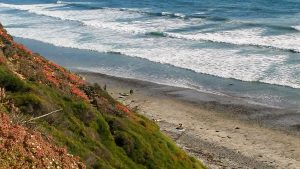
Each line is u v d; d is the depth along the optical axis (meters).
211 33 71.31
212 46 63.31
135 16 88.75
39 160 12.20
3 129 12.28
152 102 42.41
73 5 107.56
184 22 80.62
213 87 46.88
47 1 117.50
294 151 31.69
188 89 46.50
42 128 15.12
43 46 67.75
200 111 40.03
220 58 56.97
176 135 33.88
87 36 73.56
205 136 34.00
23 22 88.75
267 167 29.12
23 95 17.09
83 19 88.94
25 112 16.28
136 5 101.06
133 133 21.41
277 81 47.47
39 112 16.81
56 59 60.25
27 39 72.75
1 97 16.31
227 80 48.78
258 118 38.16
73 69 55.12
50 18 92.25
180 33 72.25
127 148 20.22
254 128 36.00
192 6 95.06
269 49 59.88
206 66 53.97
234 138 33.84
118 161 18.42
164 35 71.44
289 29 70.06
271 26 72.44
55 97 19.73
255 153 31.19
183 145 31.94
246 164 29.39
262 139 33.78
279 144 32.91
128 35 72.94
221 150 31.47
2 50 22.48
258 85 46.75
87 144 17.69
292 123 36.88
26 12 101.38
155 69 54.03
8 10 105.12
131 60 58.56
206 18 81.69
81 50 64.75
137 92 45.53
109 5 103.69
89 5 105.12
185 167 22.94
